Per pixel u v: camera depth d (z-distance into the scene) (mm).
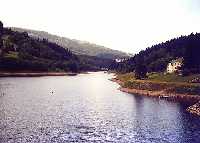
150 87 167250
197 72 177000
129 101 136375
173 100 139250
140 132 78438
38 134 75438
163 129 81562
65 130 80000
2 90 171250
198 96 143250
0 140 69500
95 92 175250
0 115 98000
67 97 149750
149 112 107375
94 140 70812
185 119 94375
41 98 143250
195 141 70062
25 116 97688
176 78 174250
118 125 86688
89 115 101688
